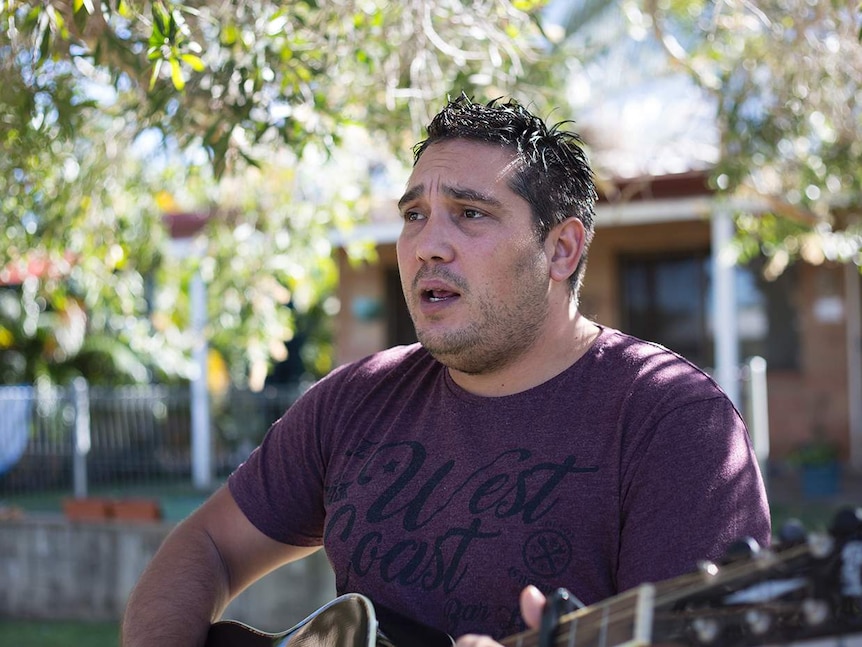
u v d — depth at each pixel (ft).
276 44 9.92
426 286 6.26
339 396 7.18
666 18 18.78
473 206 6.20
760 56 14.47
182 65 9.25
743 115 15.07
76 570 23.16
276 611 20.63
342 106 11.93
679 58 14.87
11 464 28.89
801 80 13.57
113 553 22.91
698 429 5.72
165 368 40.16
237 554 7.45
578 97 19.69
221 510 7.53
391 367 7.09
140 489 30.30
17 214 12.60
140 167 15.57
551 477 5.97
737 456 5.70
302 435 7.27
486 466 6.17
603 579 5.83
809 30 12.71
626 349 6.22
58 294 15.99
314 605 20.40
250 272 17.51
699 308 35.04
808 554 3.62
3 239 13.14
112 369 39.88
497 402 6.28
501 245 6.16
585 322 6.52
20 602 23.52
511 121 6.41
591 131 25.18
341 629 6.16
